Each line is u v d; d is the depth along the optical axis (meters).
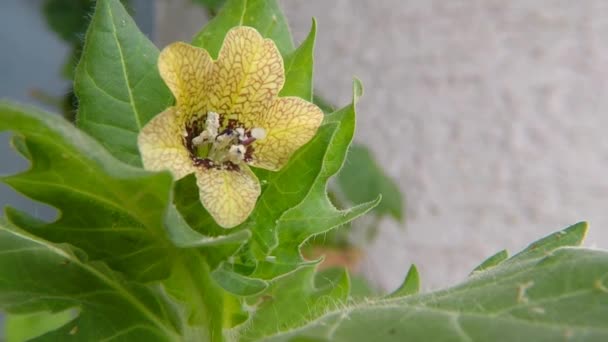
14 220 0.15
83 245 0.15
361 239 0.43
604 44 0.43
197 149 0.15
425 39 0.46
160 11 0.41
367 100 0.47
